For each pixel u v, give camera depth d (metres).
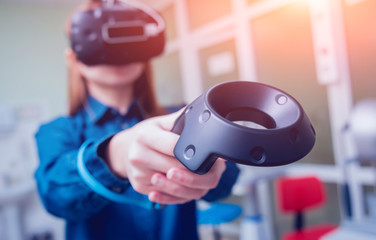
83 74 0.63
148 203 0.34
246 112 0.25
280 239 2.74
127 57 0.57
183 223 0.70
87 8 0.59
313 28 2.27
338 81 2.20
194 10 3.44
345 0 2.16
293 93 2.55
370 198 1.24
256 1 2.75
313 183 1.84
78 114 0.67
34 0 3.51
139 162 0.24
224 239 3.06
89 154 0.33
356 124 1.22
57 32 3.73
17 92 3.48
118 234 0.63
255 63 2.84
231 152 0.19
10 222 2.85
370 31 2.09
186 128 0.22
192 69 3.51
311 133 0.22
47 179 0.42
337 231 1.03
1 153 3.10
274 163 0.19
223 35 3.14
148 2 3.75
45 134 0.57
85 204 0.40
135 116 0.70
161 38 0.59
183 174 0.23
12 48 3.48
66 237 0.66
